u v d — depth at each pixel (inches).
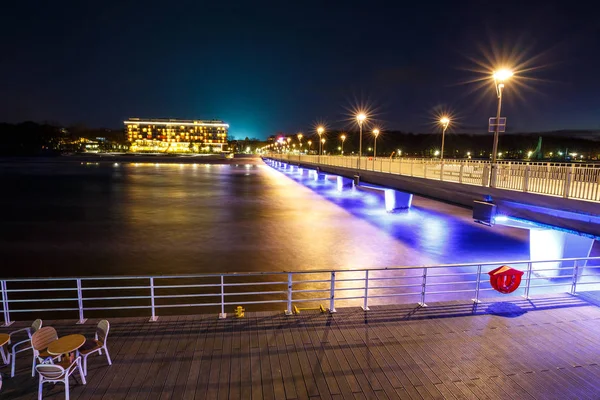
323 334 301.3
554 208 470.3
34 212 1364.4
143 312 560.1
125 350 275.6
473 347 285.0
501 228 1136.2
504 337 299.9
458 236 1037.2
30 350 279.9
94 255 840.9
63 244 932.0
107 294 627.2
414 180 908.0
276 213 1371.8
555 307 353.7
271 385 238.4
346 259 821.2
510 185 566.6
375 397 229.1
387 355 272.8
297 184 2431.1
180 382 240.2
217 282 674.8
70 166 3996.1
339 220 1245.7
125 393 229.8
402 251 887.1
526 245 948.0
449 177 768.9
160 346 281.3
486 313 341.4
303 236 1023.0
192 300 601.6
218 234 1039.0
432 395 231.8
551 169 486.6
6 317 315.9
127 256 835.4
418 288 648.4
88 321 320.5
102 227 1122.0
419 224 1192.2
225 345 283.4
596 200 414.0
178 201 1648.6
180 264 783.1
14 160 4982.8
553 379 248.1
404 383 242.4
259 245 928.3
